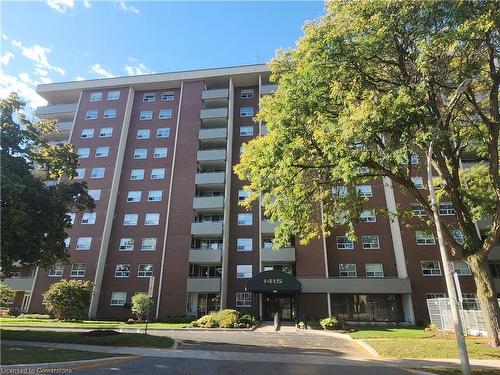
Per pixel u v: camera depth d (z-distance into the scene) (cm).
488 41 1514
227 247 4041
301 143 1684
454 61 1577
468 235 1805
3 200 1722
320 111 1680
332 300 3712
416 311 3534
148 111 4891
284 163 1678
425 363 1314
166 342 1686
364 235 3900
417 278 3647
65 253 2303
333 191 2222
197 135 4553
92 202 2388
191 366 1195
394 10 1555
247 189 1994
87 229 4181
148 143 4688
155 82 4925
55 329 2547
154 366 1178
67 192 2252
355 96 1567
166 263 3972
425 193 3847
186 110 4719
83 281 3666
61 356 1241
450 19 1464
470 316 2336
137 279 4000
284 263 3944
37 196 2033
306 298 3659
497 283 3547
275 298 3812
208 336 2145
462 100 1827
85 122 4816
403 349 1573
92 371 1084
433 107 1647
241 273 3981
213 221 4269
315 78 1652
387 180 4056
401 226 3819
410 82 1623
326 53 1599
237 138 4681
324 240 3806
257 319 3647
